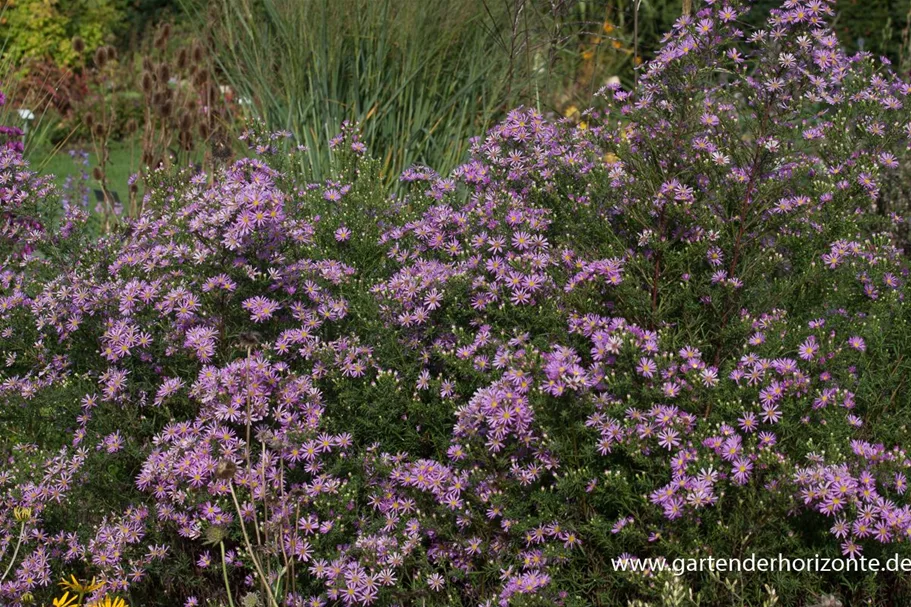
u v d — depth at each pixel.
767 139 3.02
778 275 3.27
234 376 2.76
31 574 2.72
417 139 5.11
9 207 3.67
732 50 3.08
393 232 3.41
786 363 2.61
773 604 2.33
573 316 2.87
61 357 3.14
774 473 2.49
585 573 2.66
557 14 5.22
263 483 2.53
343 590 2.53
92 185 6.98
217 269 3.01
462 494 2.73
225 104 5.79
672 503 2.42
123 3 12.28
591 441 2.64
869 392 2.81
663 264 3.13
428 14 5.12
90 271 3.25
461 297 3.04
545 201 3.43
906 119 3.18
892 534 2.31
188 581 2.77
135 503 2.87
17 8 11.15
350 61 5.12
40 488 2.82
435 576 2.62
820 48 2.98
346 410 2.96
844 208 3.14
